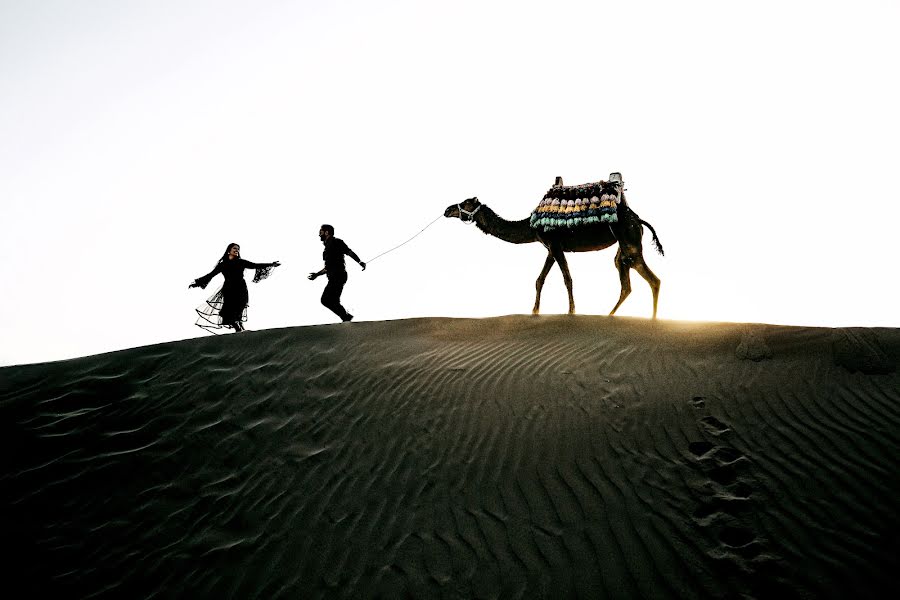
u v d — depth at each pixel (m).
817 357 8.03
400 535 5.74
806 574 4.69
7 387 9.05
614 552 5.17
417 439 7.17
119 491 6.91
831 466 5.87
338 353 9.66
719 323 9.77
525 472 6.36
